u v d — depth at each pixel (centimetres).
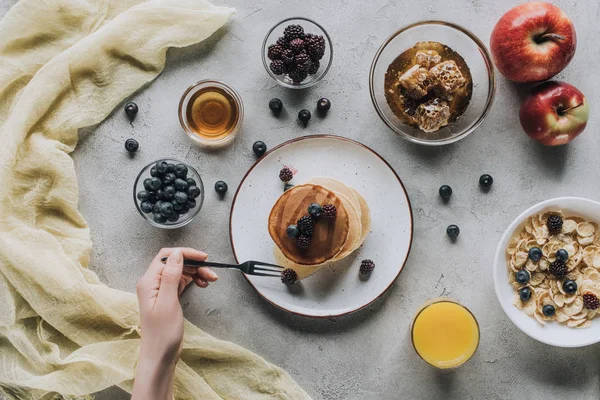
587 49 192
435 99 182
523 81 185
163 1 191
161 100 195
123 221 194
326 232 179
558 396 190
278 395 186
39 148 188
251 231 189
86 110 192
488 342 192
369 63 193
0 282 185
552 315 183
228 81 195
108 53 191
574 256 183
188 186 183
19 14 188
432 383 191
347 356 192
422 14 193
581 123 180
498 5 192
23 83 193
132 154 195
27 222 188
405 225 186
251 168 187
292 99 194
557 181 192
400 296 192
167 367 166
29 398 186
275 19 194
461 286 192
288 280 184
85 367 182
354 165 188
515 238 185
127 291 194
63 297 183
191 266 180
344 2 193
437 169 192
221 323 193
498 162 192
